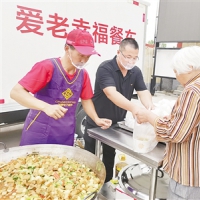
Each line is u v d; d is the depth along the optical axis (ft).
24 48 8.14
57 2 8.73
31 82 4.57
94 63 10.78
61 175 4.10
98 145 5.12
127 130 5.15
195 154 3.16
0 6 7.32
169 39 21.34
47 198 3.51
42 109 4.31
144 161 3.86
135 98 13.74
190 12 19.51
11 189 3.70
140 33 13.07
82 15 9.68
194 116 2.92
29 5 8.00
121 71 5.87
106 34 10.95
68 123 5.25
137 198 3.90
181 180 3.28
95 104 6.34
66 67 4.87
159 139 3.43
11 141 10.56
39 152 4.69
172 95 25.73
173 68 3.33
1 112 8.13
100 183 3.79
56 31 8.92
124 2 11.47
